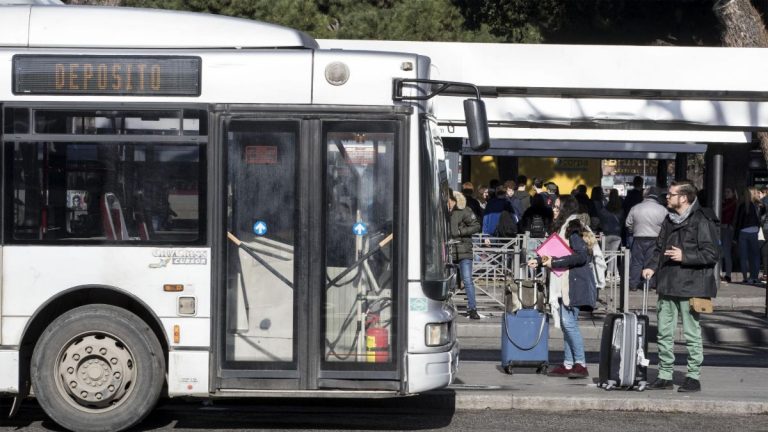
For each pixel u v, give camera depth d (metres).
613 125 24.23
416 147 13.86
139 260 13.73
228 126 13.85
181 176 13.83
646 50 23.39
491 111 23.69
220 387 13.73
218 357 13.73
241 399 16.27
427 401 15.63
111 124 13.84
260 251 13.83
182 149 13.84
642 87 23.41
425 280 13.84
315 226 13.84
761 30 33.12
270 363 13.77
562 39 41.91
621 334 16.30
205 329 13.73
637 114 23.81
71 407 13.70
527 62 23.19
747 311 28.86
